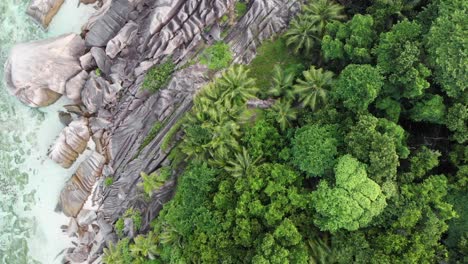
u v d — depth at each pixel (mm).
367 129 15969
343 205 15539
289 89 19938
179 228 18828
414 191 16062
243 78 20125
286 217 16797
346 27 18500
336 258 16375
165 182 21797
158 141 22734
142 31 23109
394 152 15484
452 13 16297
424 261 15242
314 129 17312
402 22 16969
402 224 15523
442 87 16484
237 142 19438
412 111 17297
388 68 16750
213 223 17750
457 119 16078
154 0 23078
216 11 21672
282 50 21453
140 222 22641
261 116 20156
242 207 17109
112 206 23500
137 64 23469
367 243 15711
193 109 20922
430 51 16141
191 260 17844
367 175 15914
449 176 17016
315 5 19922
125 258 21688
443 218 15859
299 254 15984
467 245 16031
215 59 21922
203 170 19172
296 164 17516
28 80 23438
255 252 16531
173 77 22500
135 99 23469
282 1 21516
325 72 19016
